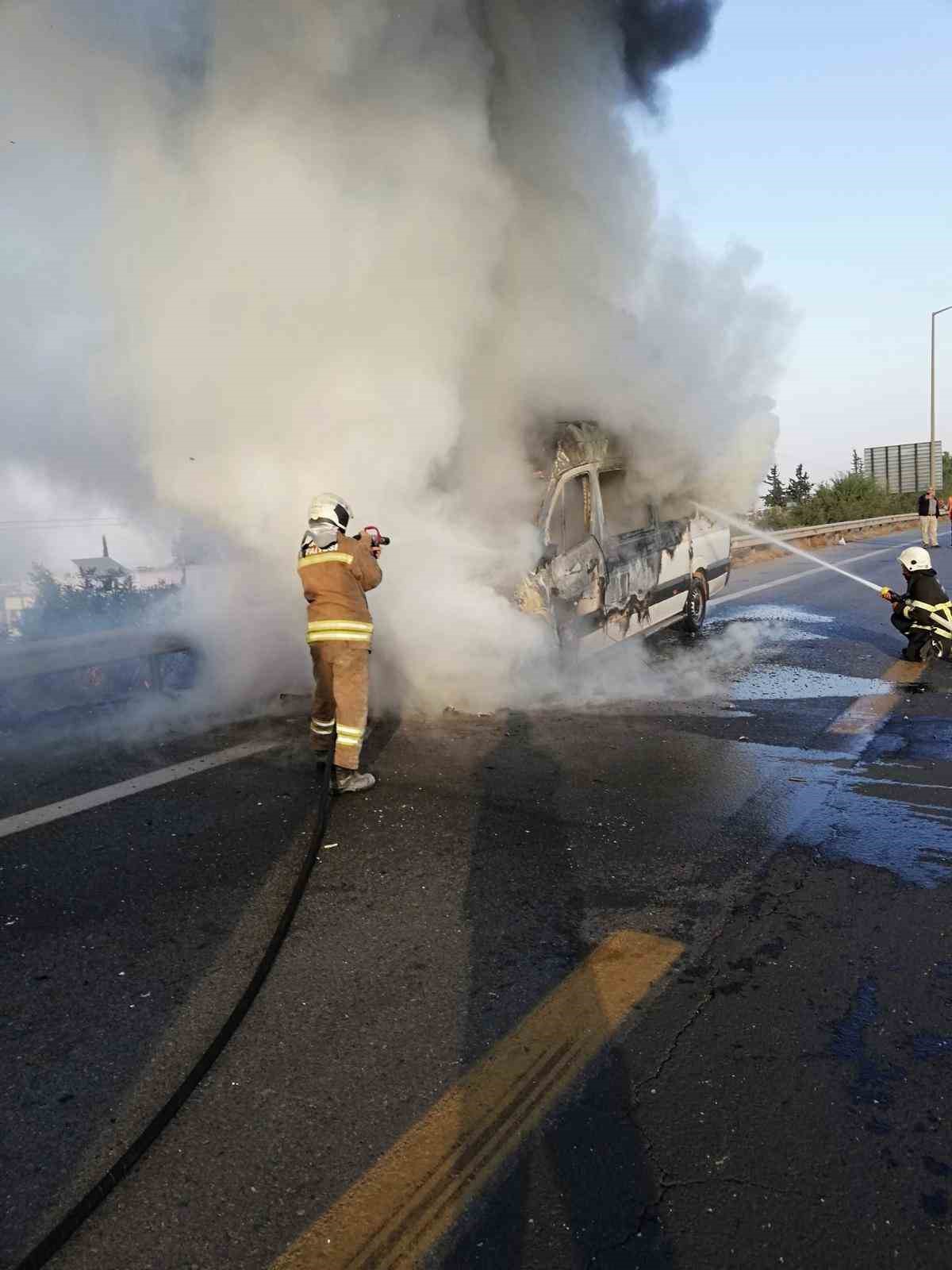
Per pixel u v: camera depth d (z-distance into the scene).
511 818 4.25
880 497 29.28
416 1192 2.05
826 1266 1.84
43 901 3.52
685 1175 2.08
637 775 4.82
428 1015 2.71
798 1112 2.27
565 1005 2.74
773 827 4.08
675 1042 2.55
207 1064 2.48
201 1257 1.90
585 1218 1.97
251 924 3.31
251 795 4.62
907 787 4.55
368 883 3.61
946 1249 1.87
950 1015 2.64
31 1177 2.13
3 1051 2.60
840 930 3.14
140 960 3.08
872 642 8.45
